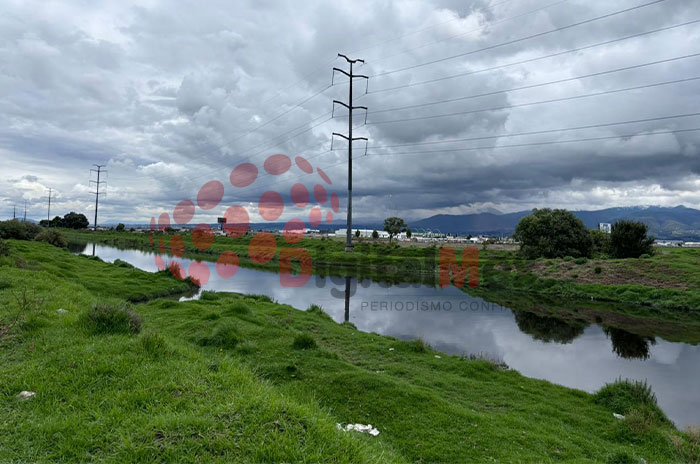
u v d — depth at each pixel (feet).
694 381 52.31
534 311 100.78
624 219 167.02
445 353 57.72
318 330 64.54
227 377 23.27
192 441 15.94
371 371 43.50
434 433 28.17
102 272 114.11
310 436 16.85
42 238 206.39
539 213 183.01
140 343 27.58
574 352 65.57
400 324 83.35
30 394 20.61
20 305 36.42
